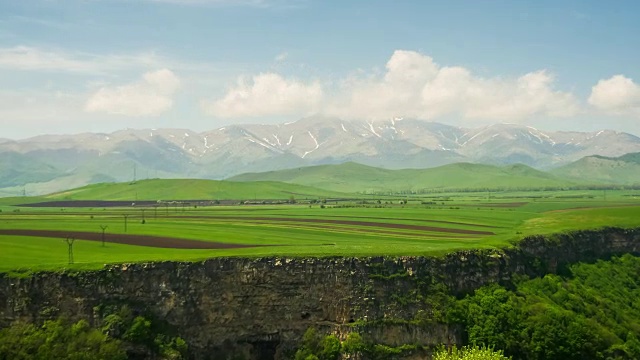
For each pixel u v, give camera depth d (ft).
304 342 398.21
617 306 489.67
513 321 417.49
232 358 391.86
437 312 414.21
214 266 408.05
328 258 424.05
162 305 386.93
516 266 479.82
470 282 445.37
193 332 388.37
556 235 556.10
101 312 372.38
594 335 417.90
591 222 655.76
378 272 422.41
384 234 611.88
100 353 349.20
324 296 411.95
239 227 652.48
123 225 654.94
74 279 378.94
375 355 391.24
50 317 368.89
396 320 406.41
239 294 405.59
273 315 405.80
